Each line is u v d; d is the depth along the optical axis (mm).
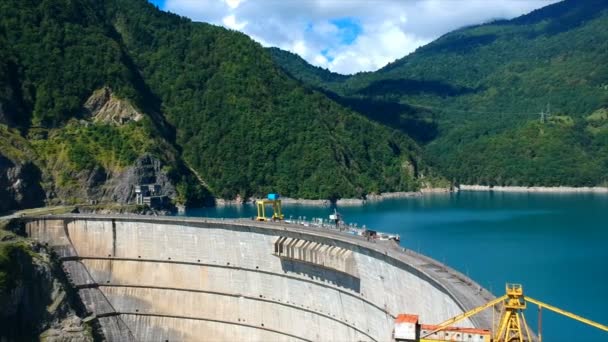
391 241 142500
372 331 133000
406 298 119375
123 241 193875
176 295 186000
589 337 166375
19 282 177750
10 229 195375
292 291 159750
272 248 164000
